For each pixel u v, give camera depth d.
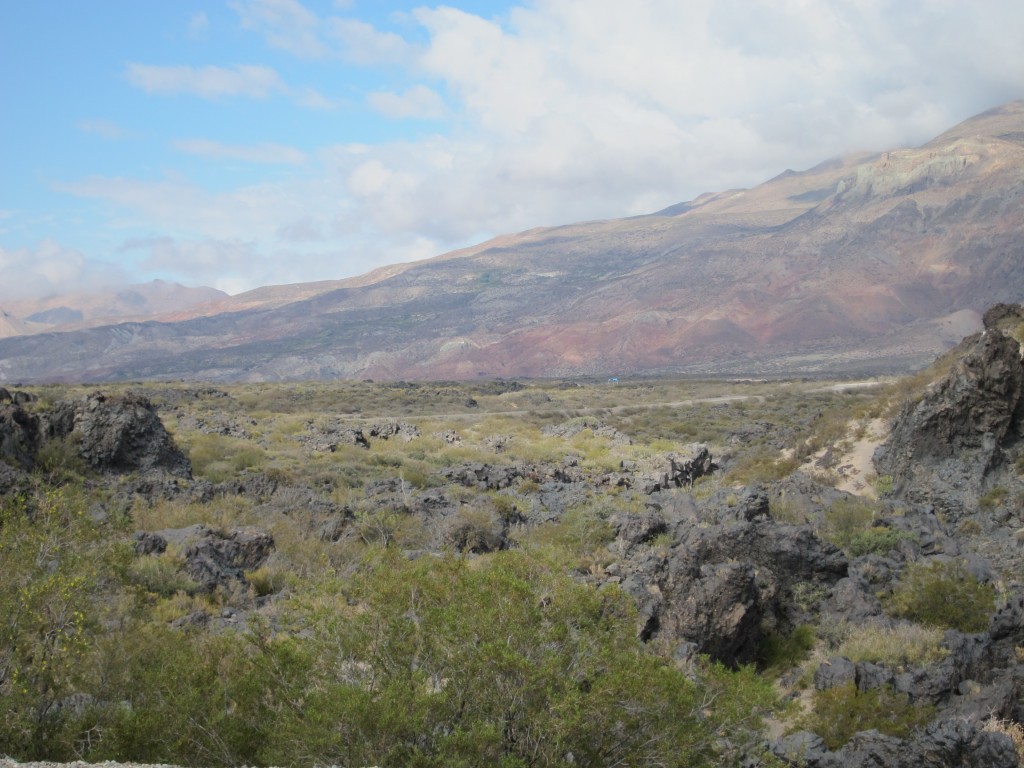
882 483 33.56
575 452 55.22
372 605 12.53
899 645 18.42
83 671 12.84
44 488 27.12
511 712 11.38
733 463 49.88
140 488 32.81
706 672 14.02
